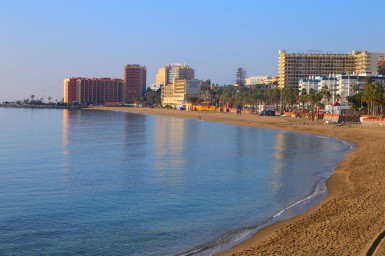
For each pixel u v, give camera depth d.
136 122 158.75
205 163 52.97
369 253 18.25
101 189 37.00
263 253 19.22
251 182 39.88
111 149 69.12
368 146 68.88
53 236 24.30
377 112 135.75
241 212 28.95
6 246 22.67
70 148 70.62
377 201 28.42
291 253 18.92
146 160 55.78
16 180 41.34
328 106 171.75
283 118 169.00
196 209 30.02
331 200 29.95
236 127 132.12
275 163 52.53
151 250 21.97
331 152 63.91
